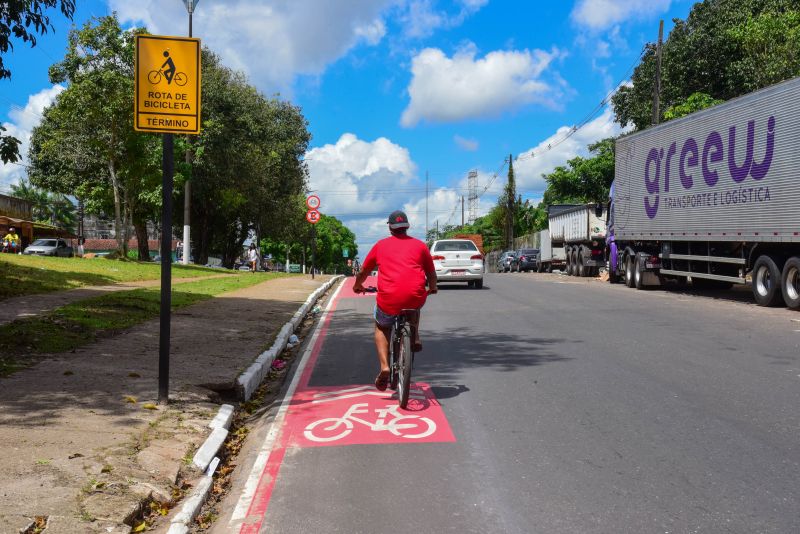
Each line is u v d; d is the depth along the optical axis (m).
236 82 40.94
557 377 7.45
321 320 13.51
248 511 4.06
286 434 5.64
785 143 13.00
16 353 7.82
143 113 5.99
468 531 3.65
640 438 5.20
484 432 5.48
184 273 25.80
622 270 22.38
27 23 8.91
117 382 6.80
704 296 17.39
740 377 7.20
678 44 33.19
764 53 28.55
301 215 53.88
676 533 3.55
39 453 4.54
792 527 3.59
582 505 3.95
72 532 3.45
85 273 18.73
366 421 5.93
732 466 4.53
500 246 75.38
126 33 24.75
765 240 13.73
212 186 36.69
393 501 4.11
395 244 6.41
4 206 47.78
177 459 4.81
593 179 46.75
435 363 8.52
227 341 9.73
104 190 28.61
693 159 16.78
